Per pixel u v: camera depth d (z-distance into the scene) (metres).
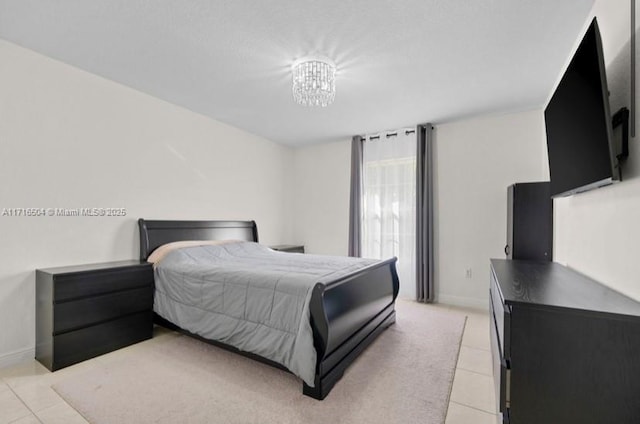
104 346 2.47
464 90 3.03
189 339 2.79
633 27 1.34
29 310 2.37
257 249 3.73
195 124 3.71
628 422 1.08
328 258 3.21
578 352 1.12
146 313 2.78
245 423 1.65
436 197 4.07
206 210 3.86
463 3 1.81
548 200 2.82
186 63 2.56
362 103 3.37
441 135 4.06
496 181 3.71
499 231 3.68
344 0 1.79
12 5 1.85
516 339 1.20
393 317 3.17
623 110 1.40
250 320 2.20
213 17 1.96
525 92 3.07
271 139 4.88
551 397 1.16
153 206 3.27
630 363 1.07
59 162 2.55
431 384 2.04
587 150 1.53
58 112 2.54
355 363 2.33
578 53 1.53
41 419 1.67
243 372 2.19
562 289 1.46
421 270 4.03
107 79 2.87
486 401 1.87
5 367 2.24
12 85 2.30
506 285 1.55
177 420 1.67
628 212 1.36
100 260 2.83
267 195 4.84
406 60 2.46
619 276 1.43
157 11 1.91
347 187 4.84
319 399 1.86
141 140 3.16
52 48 2.36
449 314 3.52
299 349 1.87
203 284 2.51
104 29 2.10
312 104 2.86
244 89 3.06
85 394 1.91
